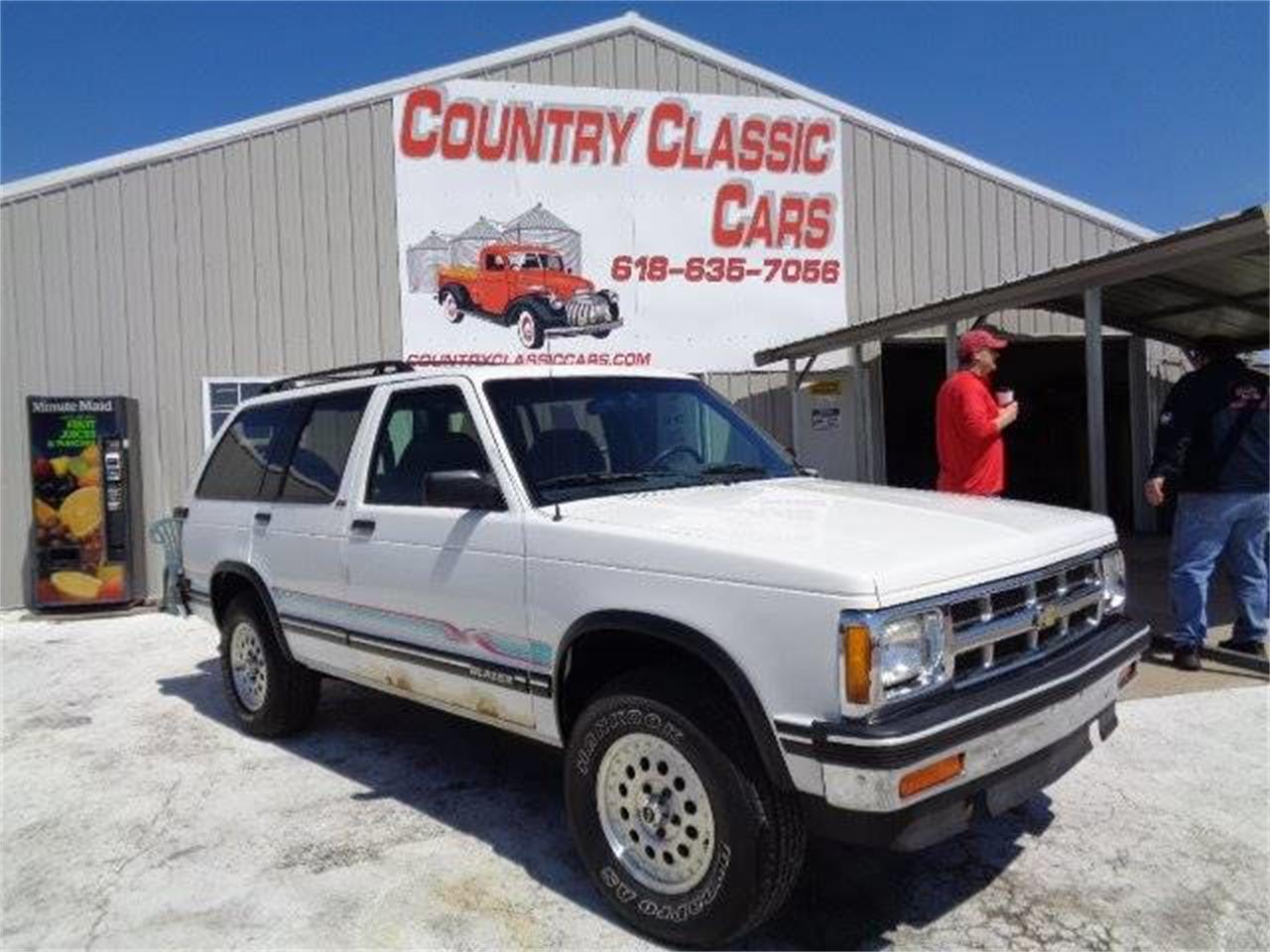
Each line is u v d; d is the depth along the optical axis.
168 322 10.95
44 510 9.95
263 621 5.57
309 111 11.23
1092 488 8.34
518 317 11.91
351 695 6.52
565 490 3.99
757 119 12.59
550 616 3.67
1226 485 6.12
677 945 3.30
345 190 11.40
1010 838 4.01
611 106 12.12
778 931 3.38
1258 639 6.39
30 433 9.95
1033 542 3.41
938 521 3.53
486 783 4.85
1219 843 3.93
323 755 5.35
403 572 4.36
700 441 4.71
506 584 3.84
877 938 3.32
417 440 4.53
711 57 12.39
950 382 6.16
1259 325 12.25
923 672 2.94
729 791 3.09
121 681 7.24
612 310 12.23
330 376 5.66
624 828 3.48
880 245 13.05
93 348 10.78
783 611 2.96
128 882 3.90
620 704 3.40
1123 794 4.40
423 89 11.56
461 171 11.70
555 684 3.68
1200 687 5.91
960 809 2.99
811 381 13.05
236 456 5.95
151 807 4.67
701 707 3.19
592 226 12.12
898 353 15.70
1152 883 3.63
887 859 3.88
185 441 11.01
